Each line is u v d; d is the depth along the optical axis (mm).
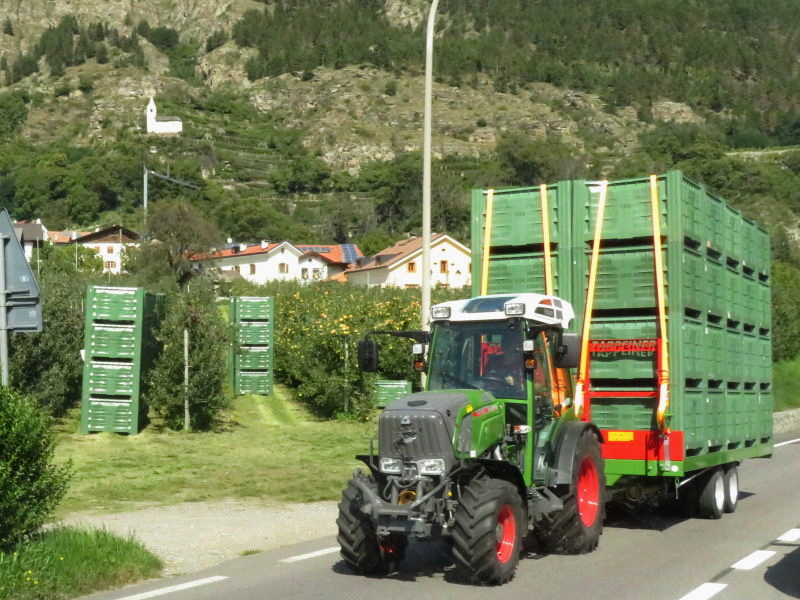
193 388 22719
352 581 10414
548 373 12125
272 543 12609
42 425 10250
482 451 10734
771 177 165375
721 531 13992
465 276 102312
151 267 61844
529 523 11281
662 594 9797
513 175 184750
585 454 12227
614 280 13492
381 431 10656
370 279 107000
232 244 141750
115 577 10102
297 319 31062
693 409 13727
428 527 10117
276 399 27906
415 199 156625
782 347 45062
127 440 21391
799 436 31516
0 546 9734
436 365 11805
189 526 13492
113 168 185250
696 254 13875
